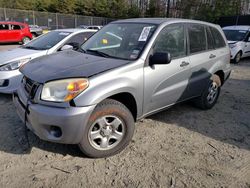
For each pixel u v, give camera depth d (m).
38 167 2.82
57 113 2.57
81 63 3.06
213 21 33.09
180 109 4.78
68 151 3.15
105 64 3.03
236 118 4.54
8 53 5.23
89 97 2.65
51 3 40.50
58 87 2.63
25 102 2.86
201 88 4.44
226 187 2.64
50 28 28.97
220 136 3.79
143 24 3.75
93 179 2.67
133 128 3.20
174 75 3.67
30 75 2.91
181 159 3.11
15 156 3.00
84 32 6.18
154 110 3.60
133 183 2.64
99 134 2.95
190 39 4.06
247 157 3.24
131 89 3.06
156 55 3.17
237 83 7.30
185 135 3.75
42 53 5.26
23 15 28.53
